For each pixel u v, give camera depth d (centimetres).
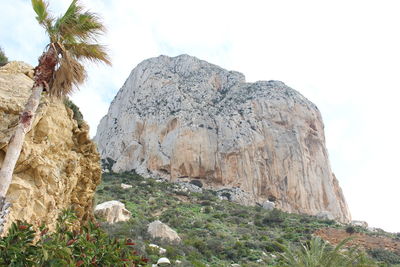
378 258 4425
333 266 1530
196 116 9212
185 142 8612
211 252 3728
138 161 8662
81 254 846
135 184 7325
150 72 10644
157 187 7288
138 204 5931
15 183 1110
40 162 1215
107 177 7769
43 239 873
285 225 5753
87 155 1617
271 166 8925
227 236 4538
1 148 1101
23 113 964
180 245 3638
